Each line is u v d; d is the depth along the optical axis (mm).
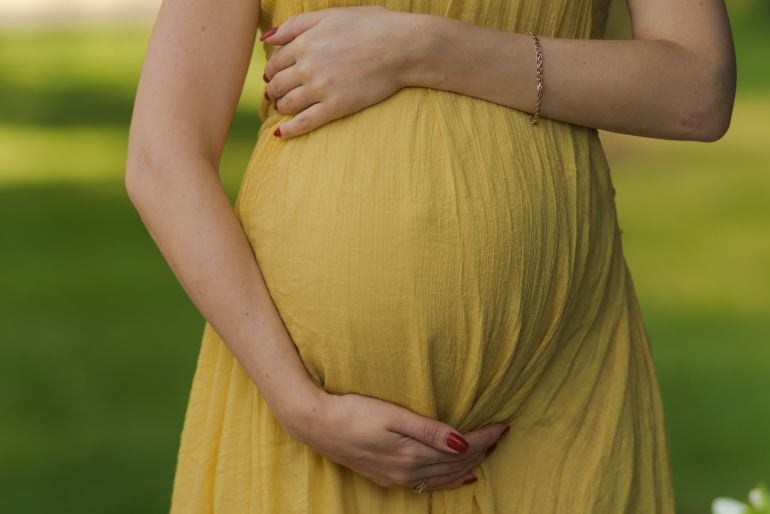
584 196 3240
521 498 3227
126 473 8617
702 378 11055
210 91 3219
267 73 3238
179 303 13195
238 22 3266
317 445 3092
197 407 3332
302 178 3123
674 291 14320
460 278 3047
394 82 3102
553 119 3207
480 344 3086
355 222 3055
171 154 3131
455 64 3088
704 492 8469
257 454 3189
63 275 14430
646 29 3326
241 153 21891
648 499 3363
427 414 3131
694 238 17047
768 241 16828
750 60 39500
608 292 3361
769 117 27953
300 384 3084
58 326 12336
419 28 3076
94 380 10648
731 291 14273
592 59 3158
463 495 3221
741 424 9844
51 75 33406
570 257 3201
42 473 8609
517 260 3086
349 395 3104
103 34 44281
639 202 19438
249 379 3234
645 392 3408
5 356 11344
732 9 48906
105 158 22641
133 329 12211
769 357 11648
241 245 3139
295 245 3105
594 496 3219
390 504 3197
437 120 3090
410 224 3031
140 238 16422
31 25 47750
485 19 3188
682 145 24000
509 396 3219
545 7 3242
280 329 3123
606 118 3195
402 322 3055
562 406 3256
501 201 3070
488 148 3092
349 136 3100
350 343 3076
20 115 27453
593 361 3297
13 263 15000
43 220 17484
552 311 3195
